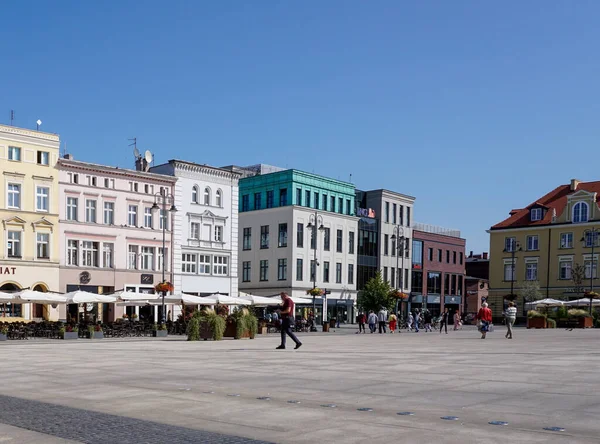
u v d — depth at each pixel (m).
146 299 45.72
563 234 84.38
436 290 94.75
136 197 58.59
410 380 13.71
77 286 54.34
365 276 84.25
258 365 17.61
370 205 87.69
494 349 24.75
